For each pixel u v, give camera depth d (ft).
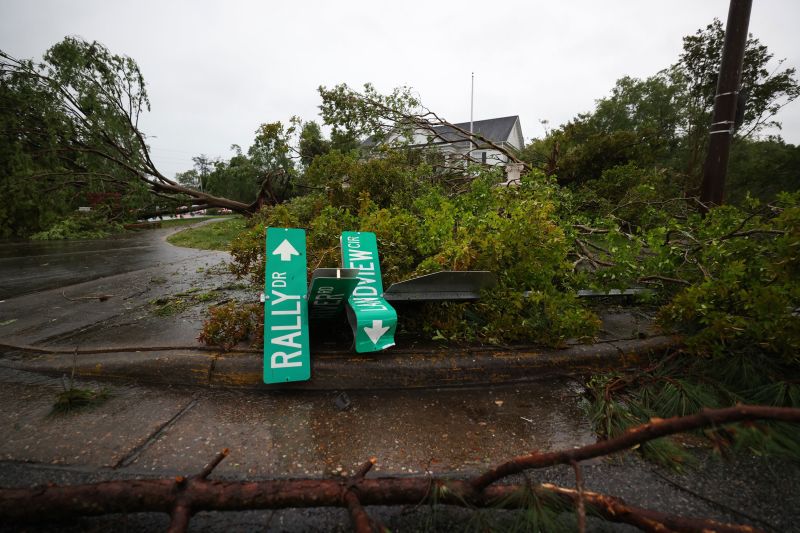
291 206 22.11
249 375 7.89
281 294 8.09
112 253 28.45
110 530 4.33
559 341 8.94
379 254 11.41
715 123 17.98
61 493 4.12
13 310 12.66
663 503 4.88
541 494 4.09
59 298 14.26
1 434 6.09
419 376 8.03
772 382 7.29
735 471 5.52
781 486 5.20
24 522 4.11
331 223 12.69
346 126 26.55
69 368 8.34
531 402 7.51
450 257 10.51
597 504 3.98
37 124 30.99
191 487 4.19
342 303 8.41
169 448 5.84
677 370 8.41
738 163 48.19
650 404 7.29
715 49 38.01
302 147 27.68
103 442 5.95
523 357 8.55
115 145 33.04
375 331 8.05
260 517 4.56
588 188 26.45
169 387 7.84
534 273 10.28
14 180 30.50
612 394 7.49
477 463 5.65
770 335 7.49
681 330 9.77
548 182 16.29
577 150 35.29
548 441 6.25
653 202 19.80
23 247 32.42
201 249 31.24
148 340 9.45
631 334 9.95
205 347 8.75
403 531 4.39
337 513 4.64
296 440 6.13
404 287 8.77
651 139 34.53
